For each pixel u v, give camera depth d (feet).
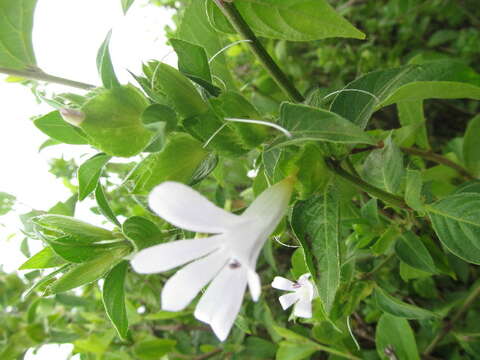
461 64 0.50
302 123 0.37
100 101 0.38
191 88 0.41
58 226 0.46
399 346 0.64
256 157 0.49
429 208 0.50
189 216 0.33
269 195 0.40
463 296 0.77
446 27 1.36
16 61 0.47
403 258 0.56
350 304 0.56
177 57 0.43
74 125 0.38
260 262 0.99
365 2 1.31
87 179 0.44
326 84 1.22
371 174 0.54
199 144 0.43
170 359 0.89
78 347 0.78
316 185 0.41
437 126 1.24
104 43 0.39
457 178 0.72
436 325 0.74
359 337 0.85
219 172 0.63
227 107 0.41
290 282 0.52
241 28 0.47
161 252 0.34
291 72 1.18
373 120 1.20
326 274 0.41
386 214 0.67
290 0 0.46
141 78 0.41
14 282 0.96
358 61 1.19
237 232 0.36
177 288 0.35
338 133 0.36
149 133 0.40
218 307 0.37
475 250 0.48
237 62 1.16
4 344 0.84
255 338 0.89
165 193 0.32
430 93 0.50
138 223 0.45
